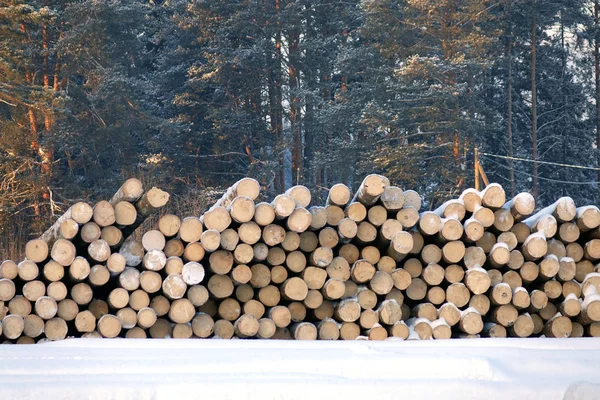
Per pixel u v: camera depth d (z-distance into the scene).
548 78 88.38
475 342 13.37
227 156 80.12
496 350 12.06
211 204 58.53
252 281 16.14
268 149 81.38
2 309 15.34
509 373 10.52
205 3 76.25
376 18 70.38
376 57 74.25
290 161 86.62
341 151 70.50
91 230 15.77
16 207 55.94
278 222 16.42
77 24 62.34
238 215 15.74
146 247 15.87
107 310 15.94
